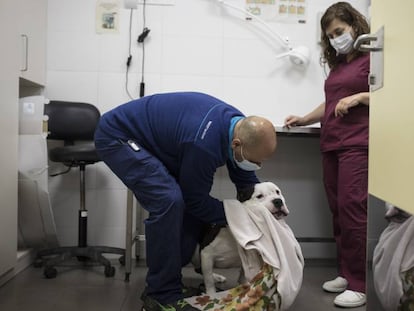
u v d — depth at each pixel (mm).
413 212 842
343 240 1884
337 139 1930
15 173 2002
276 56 2555
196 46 2523
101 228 2504
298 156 2555
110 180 2506
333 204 2074
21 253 2211
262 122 1423
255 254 1483
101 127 1613
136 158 1526
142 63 2498
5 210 1896
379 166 1042
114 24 2488
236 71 2543
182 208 1500
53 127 2322
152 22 2504
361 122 1854
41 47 2391
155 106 1583
